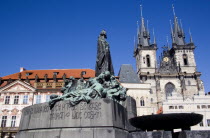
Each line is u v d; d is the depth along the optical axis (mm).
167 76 89500
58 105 9711
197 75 89062
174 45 96938
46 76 46938
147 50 95438
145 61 93562
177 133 8281
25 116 11023
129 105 11719
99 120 8836
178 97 65688
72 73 50031
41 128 9758
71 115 9242
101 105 9055
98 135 8539
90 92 9773
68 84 12797
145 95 60375
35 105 10641
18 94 43938
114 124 8836
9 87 44250
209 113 63250
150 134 8109
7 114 42500
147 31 100312
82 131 8742
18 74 50312
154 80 88938
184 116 8352
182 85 87062
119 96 11156
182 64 93875
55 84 45250
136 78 65438
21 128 10930
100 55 13922
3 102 43250
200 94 66500
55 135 9047
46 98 43938
